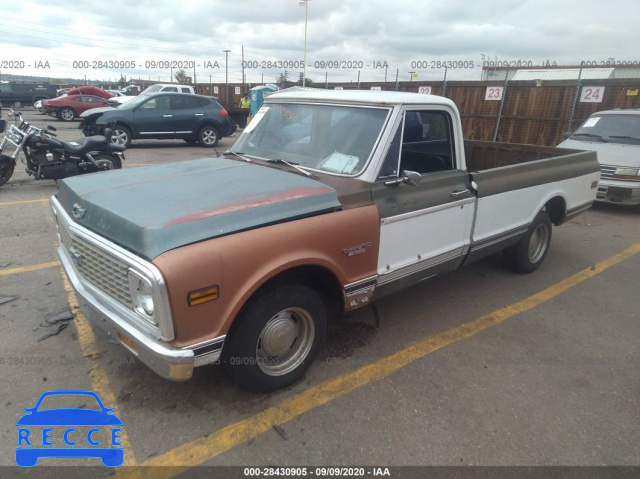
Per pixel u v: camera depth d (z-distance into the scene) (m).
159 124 14.26
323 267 2.90
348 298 3.13
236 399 2.94
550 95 14.46
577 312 4.32
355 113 3.50
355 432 2.70
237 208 2.59
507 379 3.26
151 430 2.66
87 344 3.46
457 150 3.89
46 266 4.88
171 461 2.46
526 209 4.57
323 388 3.08
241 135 4.20
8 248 5.35
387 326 3.94
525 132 15.24
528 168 4.48
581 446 2.66
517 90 15.16
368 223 3.09
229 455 2.51
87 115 14.20
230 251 2.42
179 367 2.34
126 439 2.59
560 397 3.09
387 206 3.22
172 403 2.88
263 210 2.65
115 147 8.65
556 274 5.24
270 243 2.58
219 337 2.45
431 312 4.23
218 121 15.12
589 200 5.54
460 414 2.88
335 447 2.59
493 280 5.01
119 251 2.40
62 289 4.35
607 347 3.74
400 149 3.38
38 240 5.64
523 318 4.17
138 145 15.41
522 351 3.63
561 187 4.96
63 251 3.36
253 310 2.66
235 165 3.55
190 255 2.29
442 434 2.71
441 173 3.70
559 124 14.41
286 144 3.79
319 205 2.87
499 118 15.69
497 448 2.62
